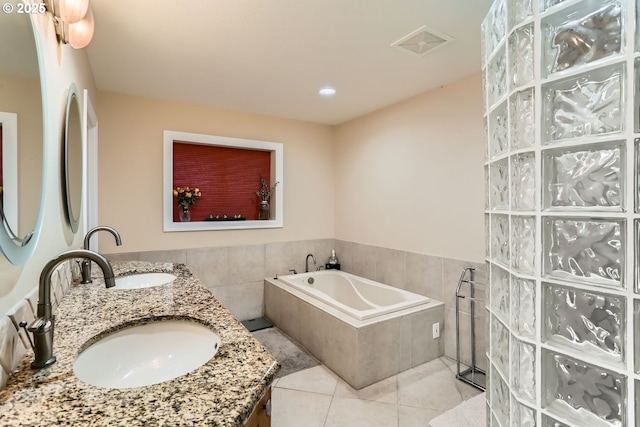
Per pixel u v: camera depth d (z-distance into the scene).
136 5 1.66
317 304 2.86
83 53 2.02
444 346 2.85
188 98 3.12
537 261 0.88
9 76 0.81
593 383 0.77
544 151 0.86
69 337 1.04
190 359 1.16
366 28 1.92
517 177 0.95
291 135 3.92
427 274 3.00
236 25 1.86
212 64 2.38
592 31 0.76
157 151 3.14
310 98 3.14
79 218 1.86
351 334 2.39
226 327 1.13
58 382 0.77
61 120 1.38
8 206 0.80
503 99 1.03
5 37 0.79
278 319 3.44
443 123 2.84
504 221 1.04
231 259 3.53
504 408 1.04
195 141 3.32
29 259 0.97
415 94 3.05
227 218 3.61
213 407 0.67
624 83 0.71
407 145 3.20
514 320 0.97
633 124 0.70
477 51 2.20
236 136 3.55
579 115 0.79
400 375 2.53
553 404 0.85
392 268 3.37
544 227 0.86
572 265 0.81
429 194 2.98
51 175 1.23
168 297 1.49
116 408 0.67
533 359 0.89
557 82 0.83
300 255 3.99
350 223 3.97
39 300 0.87
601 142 0.75
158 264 2.38
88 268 1.75
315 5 1.69
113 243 2.95
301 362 2.74
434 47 2.15
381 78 2.66
